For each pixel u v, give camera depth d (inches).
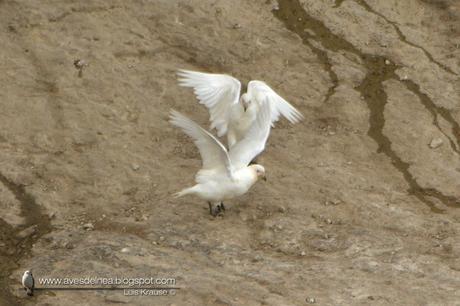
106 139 573.0
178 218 505.4
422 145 575.8
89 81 621.9
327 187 534.9
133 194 529.3
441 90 625.3
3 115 587.2
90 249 473.7
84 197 526.0
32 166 547.8
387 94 622.2
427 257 471.8
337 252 478.6
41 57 639.1
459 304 426.6
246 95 537.6
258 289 438.9
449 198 530.3
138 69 637.3
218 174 472.4
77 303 433.1
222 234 490.9
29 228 499.2
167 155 564.7
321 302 428.5
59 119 587.2
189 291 436.8
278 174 546.0
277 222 501.7
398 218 506.9
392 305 426.9
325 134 587.5
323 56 658.2
